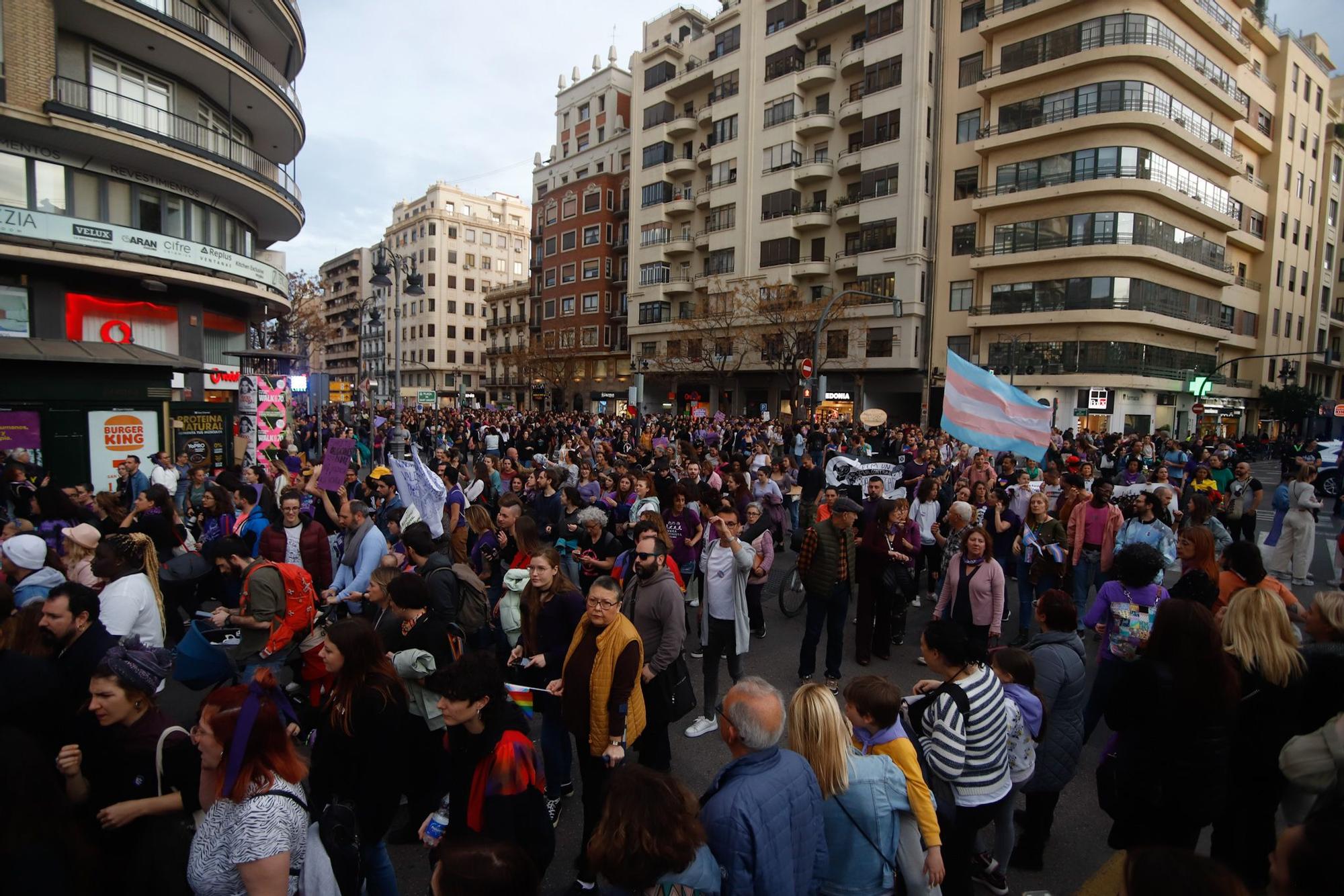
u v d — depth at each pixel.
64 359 11.55
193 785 2.82
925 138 37.72
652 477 9.64
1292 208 46.03
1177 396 37.47
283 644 4.57
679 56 51.16
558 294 63.38
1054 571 7.36
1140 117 31.55
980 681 3.29
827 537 6.38
